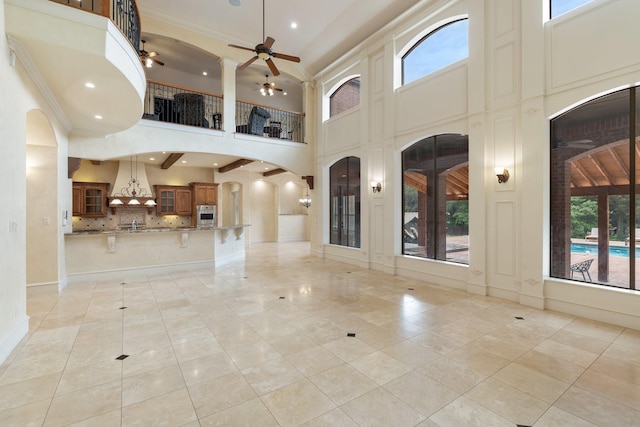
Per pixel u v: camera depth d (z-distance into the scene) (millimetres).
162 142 6848
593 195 3998
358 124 7488
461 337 3338
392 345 3152
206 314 4094
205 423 2010
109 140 6277
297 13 6773
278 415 2090
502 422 2016
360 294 5031
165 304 4527
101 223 10094
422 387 2418
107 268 6160
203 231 7266
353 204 8031
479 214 4922
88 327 3645
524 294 4406
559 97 4086
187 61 9398
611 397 2277
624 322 3594
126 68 3771
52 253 5125
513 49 4531
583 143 4055
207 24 7137
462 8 5211
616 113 3811
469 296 4859
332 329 3572
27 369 2691
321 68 8688
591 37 3807
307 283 5797
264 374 2609
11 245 3090
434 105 5637
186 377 2562
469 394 2324
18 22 2910
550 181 4320
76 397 2287
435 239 5918
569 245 4188
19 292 3291
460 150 5500
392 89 6402
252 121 8227
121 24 3986
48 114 4277
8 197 3010
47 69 3523
